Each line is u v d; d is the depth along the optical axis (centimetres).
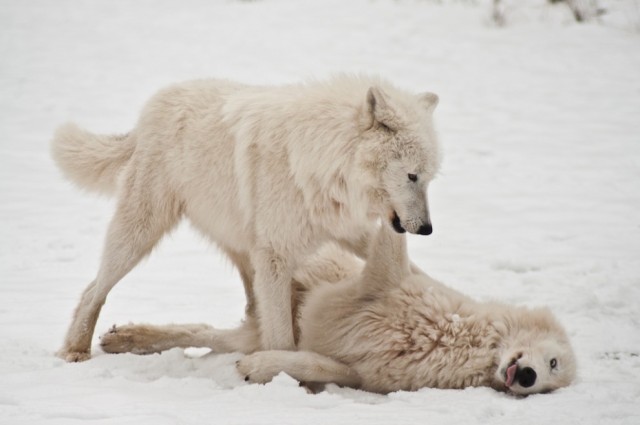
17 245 1492
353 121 855
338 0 4019
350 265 1011
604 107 2505
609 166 1978
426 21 3578
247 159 905
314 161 856
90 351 958
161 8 4053
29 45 3359
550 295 1152
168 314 1130
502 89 2730
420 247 1467
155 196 984
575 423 639
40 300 1174
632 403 703
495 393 769
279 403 716
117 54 3247
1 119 2477
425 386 823
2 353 896
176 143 975
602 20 3450
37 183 1947
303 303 973
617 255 1356
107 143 1047
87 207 1783
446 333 816
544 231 1530
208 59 3119
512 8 3628
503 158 2092
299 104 891
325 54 3138
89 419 643
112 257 973
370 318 854
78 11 3978
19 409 664
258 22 3697
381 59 3066
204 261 1444
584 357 905
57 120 2464
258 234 892
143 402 704
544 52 3108
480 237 1514
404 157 840
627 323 1021
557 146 2170
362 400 784
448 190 1856
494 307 844
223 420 643
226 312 1142
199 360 907
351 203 862
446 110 2536
